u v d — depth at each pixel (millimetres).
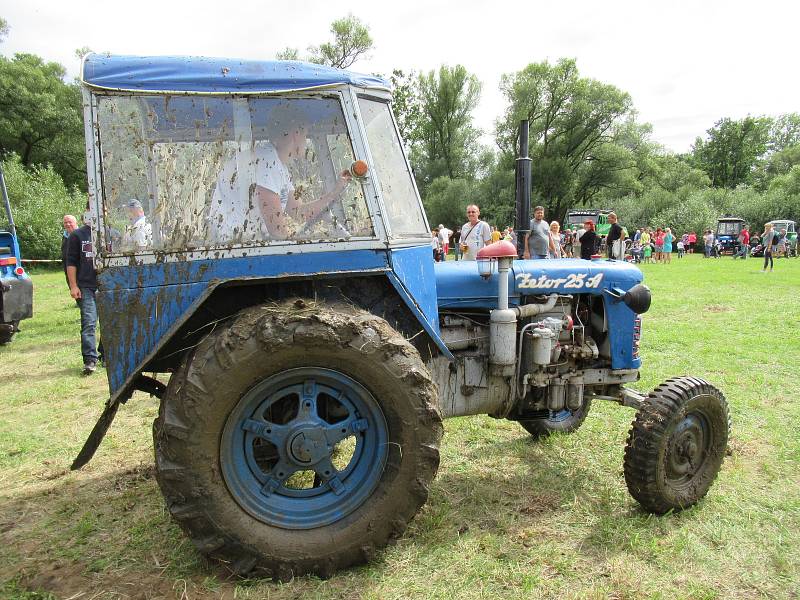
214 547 2221
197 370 2139
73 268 5848
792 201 36062
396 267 2520
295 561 2281
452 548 2574
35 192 23609
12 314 7387
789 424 4125
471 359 3033
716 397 2938
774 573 2424
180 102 2322
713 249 28891
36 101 31656
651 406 2867
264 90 2379
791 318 8391
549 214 41188
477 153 43250
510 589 2297
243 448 2322
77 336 8039
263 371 2205
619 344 3316
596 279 3254
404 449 2342
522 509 2955
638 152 50656
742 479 3289
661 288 12547
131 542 2637
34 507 3037
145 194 2287
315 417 2359
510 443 3877
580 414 4051
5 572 2445
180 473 2141
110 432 4164
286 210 2428
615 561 2490
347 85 2494
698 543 2629
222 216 2355
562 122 39594
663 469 2818
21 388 5430
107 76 2217
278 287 2547
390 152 2771
